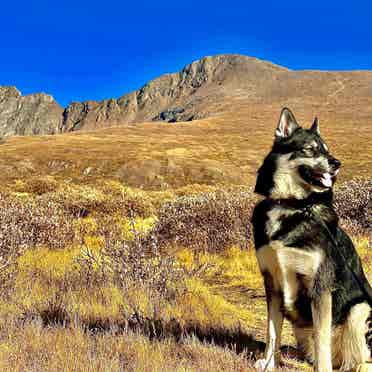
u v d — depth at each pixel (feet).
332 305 16.37
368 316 16.51
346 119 370.32
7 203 51.21
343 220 47.85
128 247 28.04
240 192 51.96
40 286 25.72
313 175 16.49
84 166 176.35
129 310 21.79
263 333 22.36
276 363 17.04
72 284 25.98
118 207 68.85
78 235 45.19
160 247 39.60
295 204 16.31
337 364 17.34
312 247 15.75
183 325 20.70
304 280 16.03
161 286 25.77
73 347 16.31
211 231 42.73
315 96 510.17
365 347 16.47
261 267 17.03
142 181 162.20
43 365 14.51
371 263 34.63
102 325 19.98
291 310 16.70
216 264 37.22
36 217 42.09
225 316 23.47
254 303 28.66
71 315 20.40
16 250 31.42
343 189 56.24
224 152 224.94
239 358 16.78
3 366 14.16
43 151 201.26
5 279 24.40
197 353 16.78
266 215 16.66
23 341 16.62
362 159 202.28
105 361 14.69
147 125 352.90
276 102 512.63
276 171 16.94
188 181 165.07
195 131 324.39
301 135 17.38
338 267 16.28
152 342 17.61
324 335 15.67
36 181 113.39
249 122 371.97
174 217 44.32
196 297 25.35
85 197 70.49
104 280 26.21
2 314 20.15
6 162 179.01
